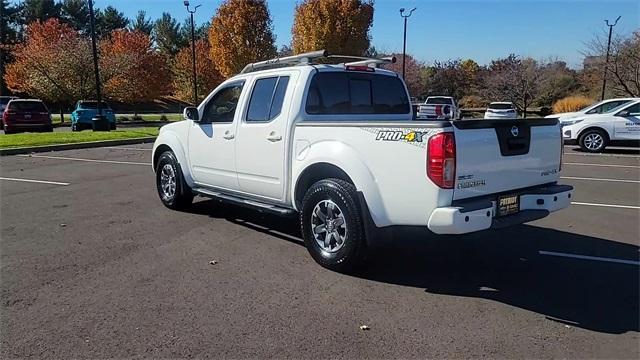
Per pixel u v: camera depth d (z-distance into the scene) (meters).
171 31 71.81
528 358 3.45
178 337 3.69
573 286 4.75
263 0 38.50
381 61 6.49
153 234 6.36
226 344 3.60
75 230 6.52
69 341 3.62
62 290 4.53
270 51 39.34
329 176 5.30
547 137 5.18
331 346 3.58
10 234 6.30
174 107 65.06
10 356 3.42
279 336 3.72
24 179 10.44
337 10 35.72
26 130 22.39
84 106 27.38
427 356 3.46
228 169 6.51
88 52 35.62
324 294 4.50
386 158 4.59
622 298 4.47
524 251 5.82
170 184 7.74
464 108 46.50
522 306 4.29
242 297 4.41
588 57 33.69
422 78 52.53
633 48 28.55
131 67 39.56
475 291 4.62
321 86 5.75
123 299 4.35
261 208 6.00
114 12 69.81
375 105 6.34
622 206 8.23
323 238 5.21
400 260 5.46
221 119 6.71
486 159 4.55
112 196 8.73
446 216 4.26
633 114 16.61
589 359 3.44
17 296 4.39
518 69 43.00
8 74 40.81
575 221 7.23
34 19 60.84
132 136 19.66
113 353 3.46
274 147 5.75
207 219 7.16
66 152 15.60
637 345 3.63
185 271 5.04
